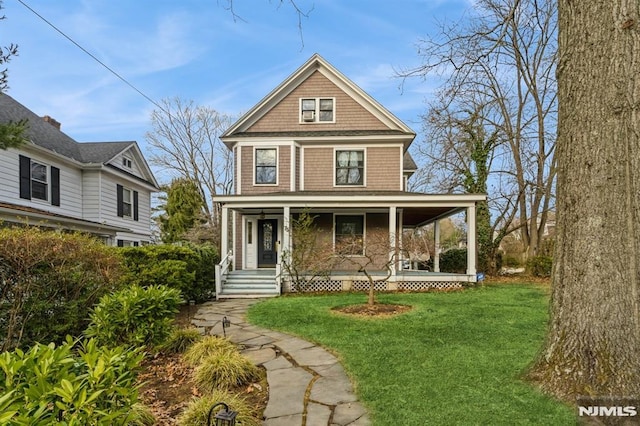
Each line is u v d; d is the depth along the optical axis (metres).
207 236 22.72
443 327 5.92
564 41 3.30
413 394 3.42
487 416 2.94
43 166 12.27
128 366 2.20
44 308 4.54
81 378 1.82
